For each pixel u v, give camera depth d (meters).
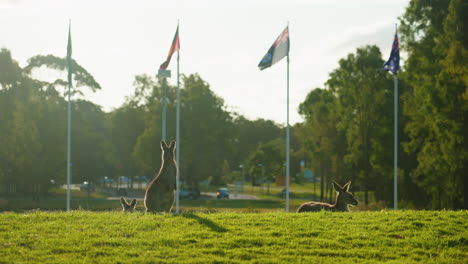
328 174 66.31
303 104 77.38
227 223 13.47
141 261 9.56
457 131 39.38
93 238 11.31
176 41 30.97
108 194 78.94
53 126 66.75
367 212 16.36
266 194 89.06
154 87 81.06
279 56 29.22
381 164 54.66
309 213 15.73
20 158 56.41
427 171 42.16
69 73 32.31
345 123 57.66
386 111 55.88
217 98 77.25
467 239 12.31
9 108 55.31
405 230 13.12
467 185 40.44
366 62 55.66
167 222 13.12
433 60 42.53
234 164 135.25
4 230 12.19
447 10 41.31
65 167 68.69
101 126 90.12
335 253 10.85
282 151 104.62
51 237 11.45
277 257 10.36
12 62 56.03
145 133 71.69
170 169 14.95
